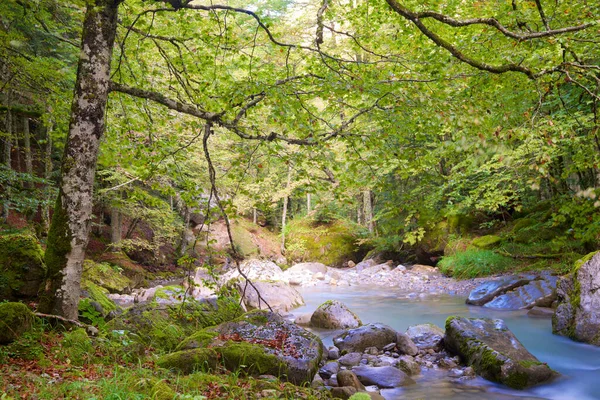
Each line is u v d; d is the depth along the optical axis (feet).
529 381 20.70
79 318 21.89
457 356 24.93
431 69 19.61
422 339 28.07
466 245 59.00
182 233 77.87
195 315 24.44
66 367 14.94
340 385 20.15
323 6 20.34
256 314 22.54
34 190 34.37
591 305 27.63
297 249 82.17
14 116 44.21
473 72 20.99
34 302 21.06
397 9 17.49
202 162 48.11
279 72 22.38
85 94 19.43
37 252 22.20
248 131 23.15
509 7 19.35
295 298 43.27
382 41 23.12
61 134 25.41
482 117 16.66
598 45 19.88
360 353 25.32
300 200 102.99
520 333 30.30
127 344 18.22
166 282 63.26
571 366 23.66
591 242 43.91
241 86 18.98
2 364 14.44
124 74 25.70
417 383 21.50
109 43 20.01
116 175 44.16
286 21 40.19
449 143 17.28
